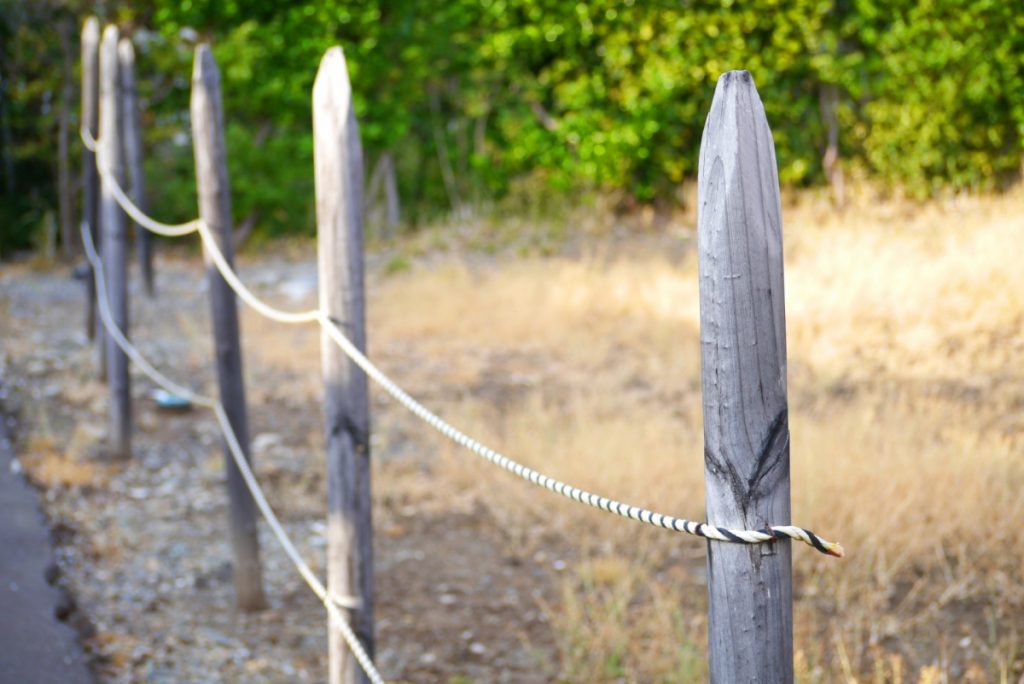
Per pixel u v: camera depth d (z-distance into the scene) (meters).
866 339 7.42
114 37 7.06
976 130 9.46
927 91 9.54
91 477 6.27
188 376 8.48
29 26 13.78
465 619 4.62
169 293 11.85
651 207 12.13
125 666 4.20
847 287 8.16
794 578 4.53
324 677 4.21
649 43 11.24
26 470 6.26
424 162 14.82
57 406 7.59
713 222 1.59
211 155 4.57
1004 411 5.99
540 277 10.10
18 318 10.45
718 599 1.66
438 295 10.01
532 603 4.70
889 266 8.32
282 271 12.71
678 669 3.91
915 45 9.59
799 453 5.28
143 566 5.18
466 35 13.09
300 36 13.54
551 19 11.77
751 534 1.61
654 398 7.09
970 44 9.20
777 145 10.84
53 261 13.73
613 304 9.16
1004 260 7.84
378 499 5.90
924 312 7.56
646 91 11.42
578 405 6.78
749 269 1.57
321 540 5.51
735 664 1.65
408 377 8.06
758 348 1.59
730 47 10.80
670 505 5.26
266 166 14.01
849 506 4.73
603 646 4.18
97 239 9.19
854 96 10.23
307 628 4.64
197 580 5.04
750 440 1.61
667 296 9.13
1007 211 8.71
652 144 11.71
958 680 3.63
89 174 9.02
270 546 5.46
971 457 5.00
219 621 4.67
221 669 4.24
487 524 5.57
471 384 7.82
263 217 14.47
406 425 7.05
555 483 2.00
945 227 8.88
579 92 11.88
